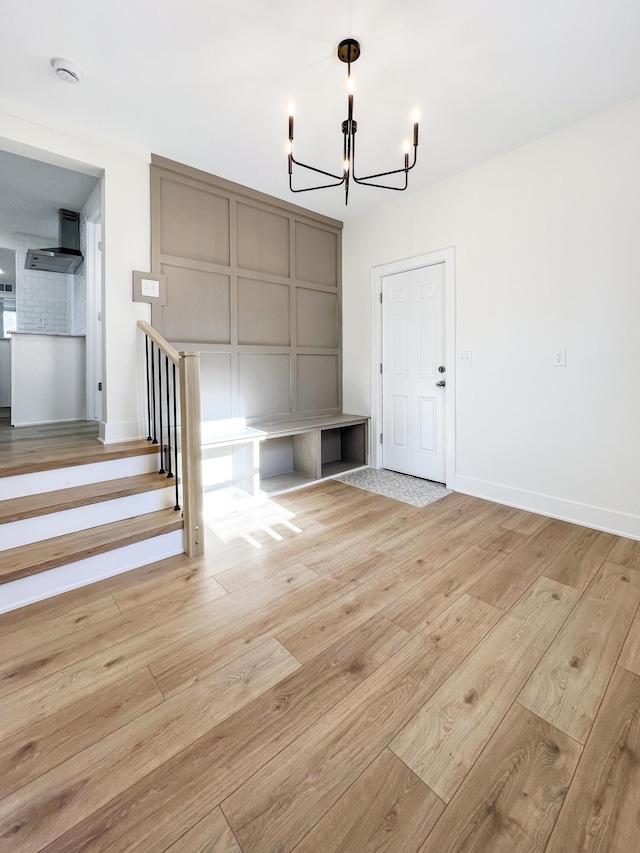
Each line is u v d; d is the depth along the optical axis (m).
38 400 3.66
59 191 3.72
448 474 3.44
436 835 0.91
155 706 1.27
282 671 1.41
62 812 0.96
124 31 1.80
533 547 2.35
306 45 1.89
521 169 2.80
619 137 2.37
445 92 2.23
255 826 0.93
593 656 1.48
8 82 2.14
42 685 1.35
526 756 1.10
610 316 2.47
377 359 4.02
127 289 2.84
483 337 3.10
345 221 4.20
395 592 1.90
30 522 1.98
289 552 2.31
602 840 0.90
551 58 1.98
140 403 2.94
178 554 2.28
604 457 2.55
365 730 1.18
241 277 3.48
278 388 3.82
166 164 2.94
